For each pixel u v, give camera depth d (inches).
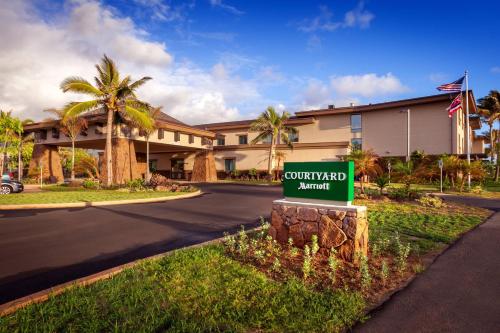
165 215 484.4
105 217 460.8
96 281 193.2
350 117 1553.9
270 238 268.7
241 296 171.6
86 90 925.2
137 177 1181.7
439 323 146.5
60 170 1496.1
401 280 200.8
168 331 135.4
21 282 203.8
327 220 250.8
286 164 286.2
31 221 424.2
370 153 762.8
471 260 240.2
